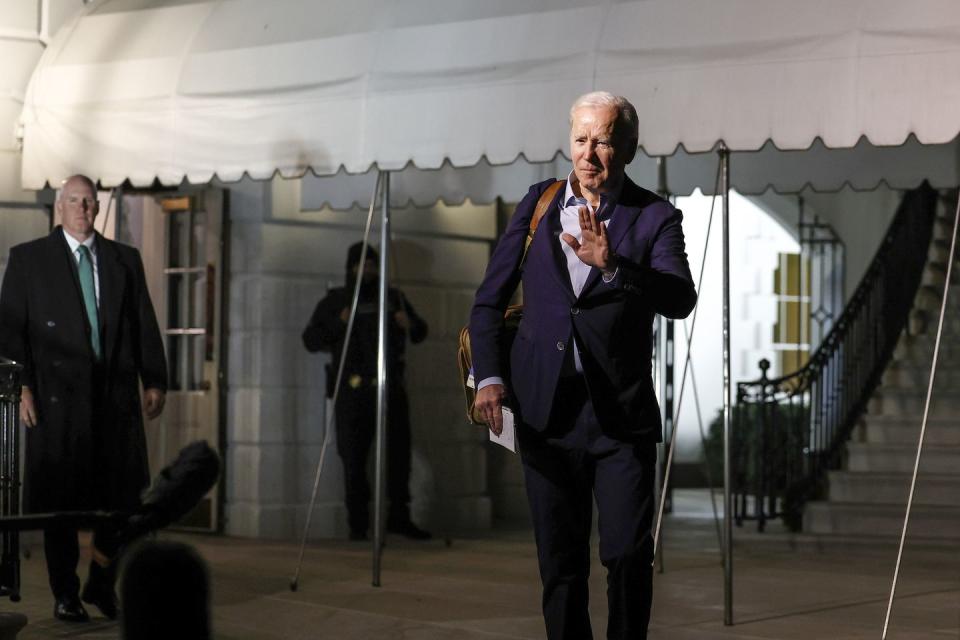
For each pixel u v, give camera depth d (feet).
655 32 22.71
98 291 23.30
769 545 36.52
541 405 13.99
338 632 22.11
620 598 13.83
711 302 62.64
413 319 38.63
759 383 41.75
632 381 13.91
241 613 24.03
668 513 46.26
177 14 29.17
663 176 34.55
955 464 39.50
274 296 37.73
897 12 20.75
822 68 21.12
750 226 62.85
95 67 29.19
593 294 13.82
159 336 23.93
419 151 24.86
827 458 41.04
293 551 34.12
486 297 14.61
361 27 26.05
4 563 21.75
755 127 21.62
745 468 41.09
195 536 37.52
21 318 23.06
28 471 22.84
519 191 37.96
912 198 46.39
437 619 23.43
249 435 37.58
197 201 37.99
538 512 14.25
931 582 28.84
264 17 27.68
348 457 37.45
